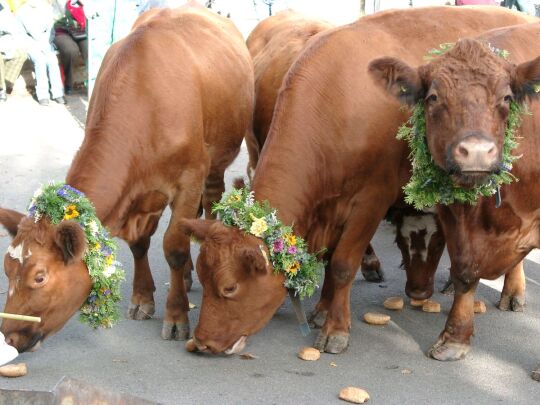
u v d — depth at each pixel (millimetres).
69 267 3107
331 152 3414
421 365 3430
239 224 3205
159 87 3627
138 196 3561
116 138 3457
